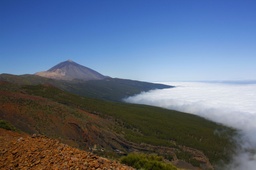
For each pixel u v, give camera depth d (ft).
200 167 303.27
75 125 224.12
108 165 33.42
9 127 81.30
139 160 59.00
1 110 181.27
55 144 39.73
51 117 211.82
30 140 42.52
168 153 299.79
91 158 34.76
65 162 32.60
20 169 32.81
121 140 273.13
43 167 32.09
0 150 39.68
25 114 192.24
